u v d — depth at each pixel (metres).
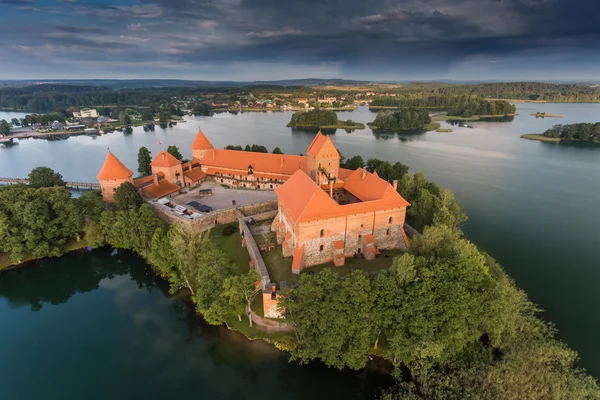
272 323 65.12
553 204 130.00
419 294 50.97
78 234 97.62
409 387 50.25
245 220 96.19
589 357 62.03
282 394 55.47
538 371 48.41
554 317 71.81
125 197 92.94
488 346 57.41
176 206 103.38
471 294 52.81
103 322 71.94
